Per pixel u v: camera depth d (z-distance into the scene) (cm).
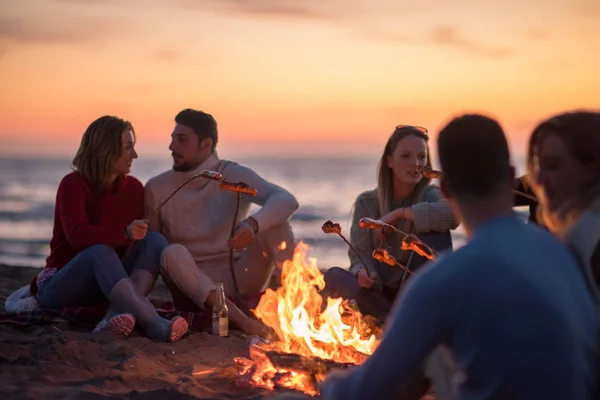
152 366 370
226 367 369
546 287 170
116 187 488
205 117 520
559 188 207
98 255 444
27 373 346
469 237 189
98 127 471
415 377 193
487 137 184
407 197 477
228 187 453
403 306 177
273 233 515
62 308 460
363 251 473
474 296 169
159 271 480
